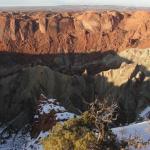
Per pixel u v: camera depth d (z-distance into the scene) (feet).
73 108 328.08
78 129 125.29
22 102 337.72
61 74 365.81
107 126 125.08
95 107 126.72
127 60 447.42
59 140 122.72
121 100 349.41
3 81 366.84
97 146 121.49
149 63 416.26
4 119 333.62
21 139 258.16
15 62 515.09
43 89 350.84
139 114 325.83
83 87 372.38
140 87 358.84
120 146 130.11
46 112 230.48
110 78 372.99
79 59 530.27
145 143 137.59
